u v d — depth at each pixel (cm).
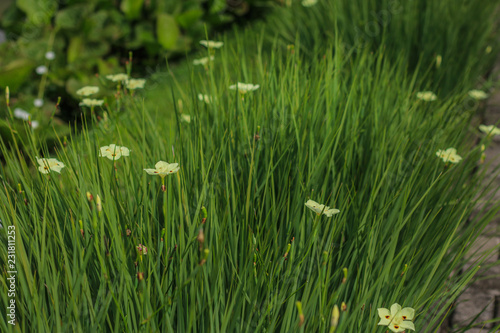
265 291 166
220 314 162
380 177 190
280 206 174
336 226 176
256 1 428
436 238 180
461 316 192
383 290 169
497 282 200
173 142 191
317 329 162
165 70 348
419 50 276
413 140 204
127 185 173
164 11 374
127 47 356
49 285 159
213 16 393
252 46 330
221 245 163
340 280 171
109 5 353
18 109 255
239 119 193
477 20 297
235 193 178
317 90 201
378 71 225
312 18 301
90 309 156
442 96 257
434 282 177
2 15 368
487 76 299
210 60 210
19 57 322
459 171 206
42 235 158
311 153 184
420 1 292
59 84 288
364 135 202
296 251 171
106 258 163
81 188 168
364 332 165
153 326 156
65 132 245
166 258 161
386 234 179
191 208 172
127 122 218
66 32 328
